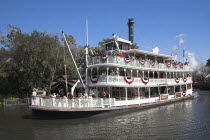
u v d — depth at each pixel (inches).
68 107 631.8
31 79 1342.3
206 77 2992.1
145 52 941.8
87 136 482.6
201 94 1777.8
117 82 762.8
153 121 638.5
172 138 466.6
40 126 572.7
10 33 1502.2
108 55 754.2
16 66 1412.4
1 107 1138.7
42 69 1332.4
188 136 480.1
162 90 1136.8
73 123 601.9
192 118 683.4
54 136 485.1
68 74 1608.0
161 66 1050.1
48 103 629.0
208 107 935.0
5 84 1489.9
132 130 533.0
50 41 1315.2
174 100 1127.6
